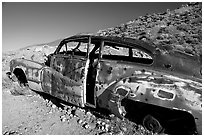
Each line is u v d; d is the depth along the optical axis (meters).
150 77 3.62
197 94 3.26
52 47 13.12
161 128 3.71
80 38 4.88
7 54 11.24
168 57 3.72
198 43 12.83
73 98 4.59
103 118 4.45
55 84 5.00
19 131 3.93
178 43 13.55
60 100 5.41
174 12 26.22
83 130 4.02
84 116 4.54
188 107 3.26
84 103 4.50
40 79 5.40
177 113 3.69
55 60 5.21
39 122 4.29
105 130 3.99
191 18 20.78
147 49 3.92
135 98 3.65
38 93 5.88
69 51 5.46
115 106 3.92
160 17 25.33
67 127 4.12
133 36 17.91
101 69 4.17
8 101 5.21
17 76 6.23
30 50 12.11
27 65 5.72
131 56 5.20
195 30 16.23
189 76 3.46
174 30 17.80
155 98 3.47
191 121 3.77
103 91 4.07
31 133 3.88
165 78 3.51
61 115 4.60
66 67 4.80
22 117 4.48
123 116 4.00
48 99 5.52
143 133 3.83
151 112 3.72
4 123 4.20
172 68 3.60
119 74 3.92
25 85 6.14
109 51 10.02
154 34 17.66
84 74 4.38
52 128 4.08
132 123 4.14
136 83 3.68
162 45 4.14
